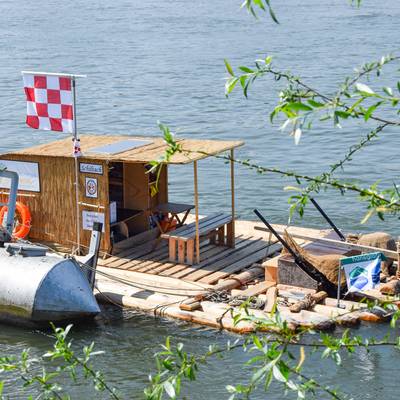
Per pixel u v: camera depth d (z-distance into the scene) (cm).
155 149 5366
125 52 19238
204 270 5081
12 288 4503
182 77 15375
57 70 16688
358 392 3778
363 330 4341
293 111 1222
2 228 4872
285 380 1330
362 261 4559
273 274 4828
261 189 7725
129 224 5612
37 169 5416
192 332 4425
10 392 3816
